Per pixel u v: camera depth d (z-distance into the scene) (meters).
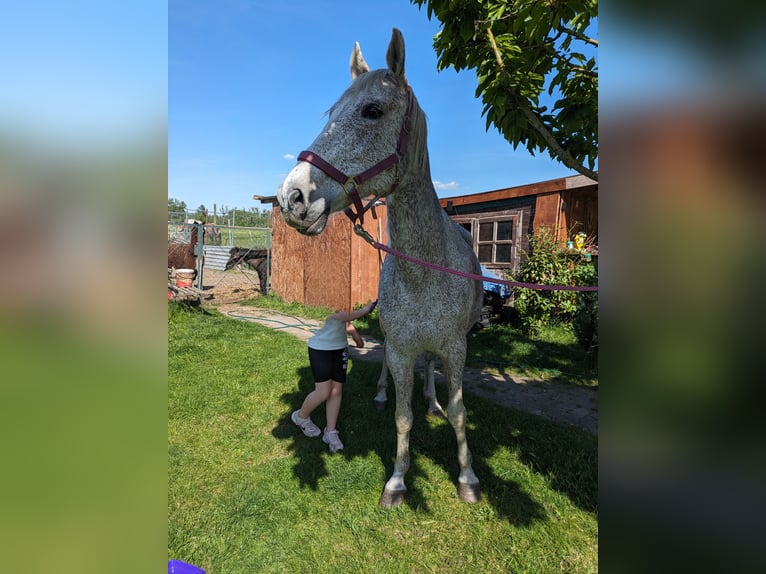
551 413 3.94
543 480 2.75
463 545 2.19
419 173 1.94
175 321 8.05
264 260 12.05
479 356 5.82
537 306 7.21
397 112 1.78
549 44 2.55
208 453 3.15
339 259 9.03
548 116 2.81
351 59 2.09
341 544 2.22
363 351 6.18
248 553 2.16
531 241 7.50
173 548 2.18
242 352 5.91
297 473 2.86
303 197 1.59
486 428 3.48
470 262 2.50
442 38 2.67
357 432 3.46
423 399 4.16
